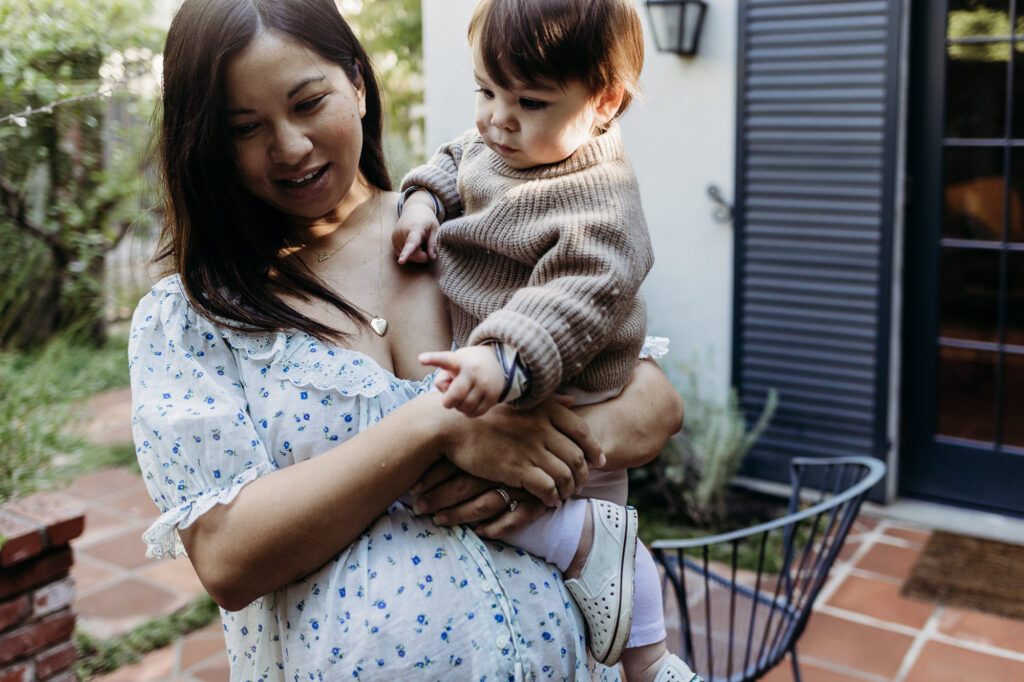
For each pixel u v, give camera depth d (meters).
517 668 1.09
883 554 3.85
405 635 1.06
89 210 5.84
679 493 4.33
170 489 1.09
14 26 3.43
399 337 1.22
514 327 0.99
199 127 1.08
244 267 1.16
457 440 1.06
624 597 1.14
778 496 4.38
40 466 3.11
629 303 1.11
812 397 4.23
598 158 1.17
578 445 1.13
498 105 1.14
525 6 1.09
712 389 4.47
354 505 1.05
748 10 4.05
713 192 4.27
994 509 4.14
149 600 3.61
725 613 2.61
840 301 4.09
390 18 7.13
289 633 1.11
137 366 1.14
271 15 1.07
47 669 2.62
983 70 3.84
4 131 4.32
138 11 4.46
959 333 4.10
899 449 4.30
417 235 1.24
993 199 3.93
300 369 1.13
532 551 1.16
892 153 3.86
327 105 1.11
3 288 4.70
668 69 4.31
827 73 3.94
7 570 2.51
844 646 3.21
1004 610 3.38
